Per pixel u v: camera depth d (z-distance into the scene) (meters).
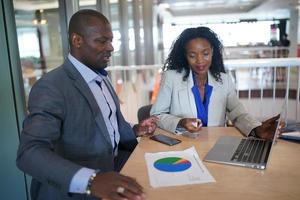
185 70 1.95
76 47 1.37
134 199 0.82
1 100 2.02
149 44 8.02
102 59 1.40
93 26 1.33
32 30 2.35
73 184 0.89
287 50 10.42
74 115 1.25
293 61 2.99
